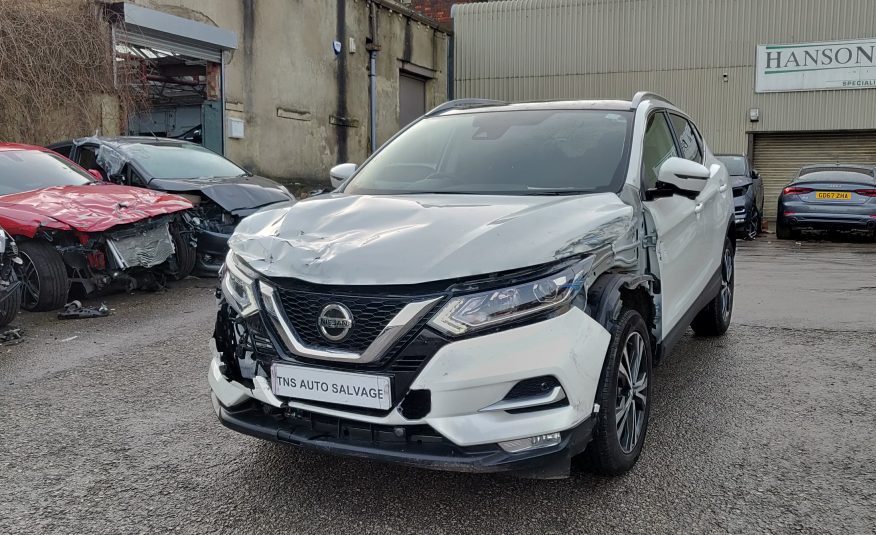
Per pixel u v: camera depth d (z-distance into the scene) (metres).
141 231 7.38
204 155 9.95
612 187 3.62
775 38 19.94
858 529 2.81
